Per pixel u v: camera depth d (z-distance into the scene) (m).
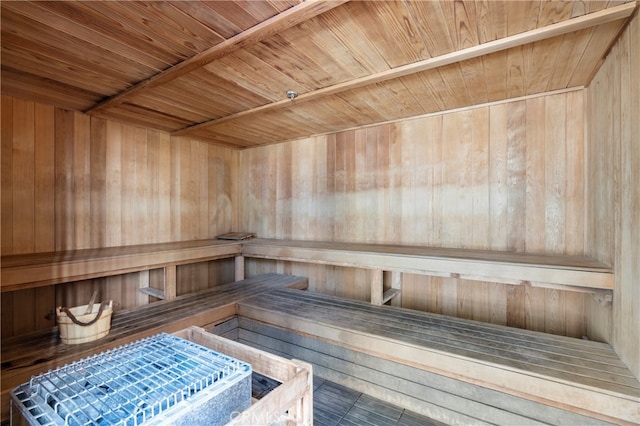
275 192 3.42
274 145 3.42
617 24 1.25
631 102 1.23
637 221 1.19
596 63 1.59
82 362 0.97
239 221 3.68
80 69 1.68
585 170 1.91
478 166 2.26
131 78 1.80
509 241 2.15
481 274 1.79
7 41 1.39
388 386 1.72
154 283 2.74
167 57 1.55
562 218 1.98
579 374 1.29
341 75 1.73
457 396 1.51
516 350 1.53
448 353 1.51
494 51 1.45
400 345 1.65
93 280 2.38
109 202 2.54
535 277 1.63
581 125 1.92
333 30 1.30
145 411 0.70
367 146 2.79
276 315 2.15
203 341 1.28
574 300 1.95
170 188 2.98
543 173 2.04
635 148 1.20
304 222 3.21
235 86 1.88
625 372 1.29
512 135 2.13
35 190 2.13
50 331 1.87
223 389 0.83
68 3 1.13
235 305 2.37
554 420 1.29
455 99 2.12
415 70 1.64
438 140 2.42
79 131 2.36
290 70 1.67
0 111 1.97
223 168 3.51
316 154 3.11
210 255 2.74
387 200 2.68
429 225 2.47
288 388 0.88
